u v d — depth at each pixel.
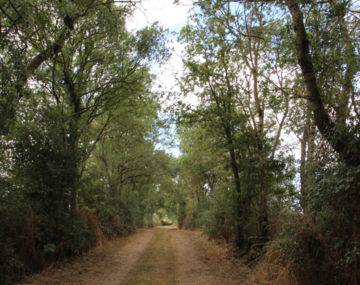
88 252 13.34
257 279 8.39
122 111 18.33
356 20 7.92
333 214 6.28
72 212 11.80
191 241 20.12
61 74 13.88
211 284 8.14
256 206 12.15
